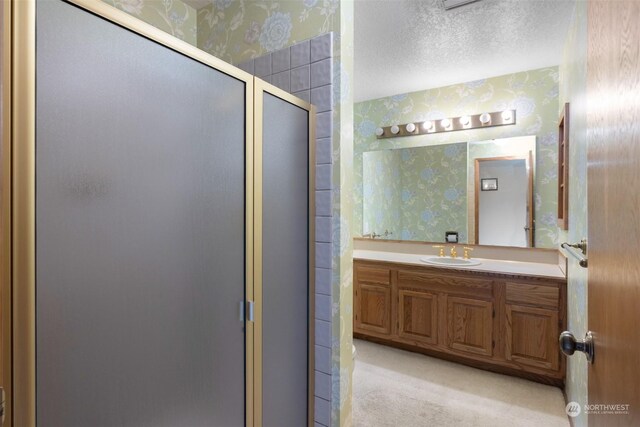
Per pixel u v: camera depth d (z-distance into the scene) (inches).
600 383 31.3
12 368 25.4
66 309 28.6
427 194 136.0
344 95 61.3
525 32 90.0
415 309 116.3
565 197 88.7
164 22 75.4
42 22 27.0
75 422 29.3
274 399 53.1
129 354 33.6
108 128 31.6
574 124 77.9
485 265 113.7
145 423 35.0
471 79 124.3
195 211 40.4
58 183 28.0
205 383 41.8
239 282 46.6
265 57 68.9
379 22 85.4
